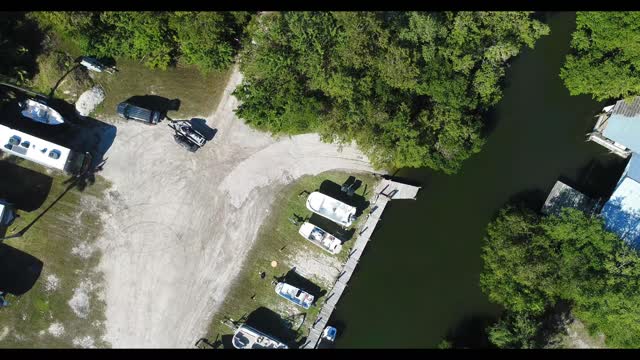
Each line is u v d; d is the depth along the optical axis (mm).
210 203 52938
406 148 49125
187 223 52656
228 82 53250
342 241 54125
